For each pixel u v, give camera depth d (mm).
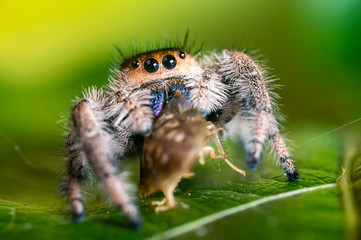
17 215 47
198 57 56
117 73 53
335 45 79
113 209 47
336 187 47
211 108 51
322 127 69
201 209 45
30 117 77
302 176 50
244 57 53
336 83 78
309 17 82
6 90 82
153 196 51
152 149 46
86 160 49
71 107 51
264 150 51
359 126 65
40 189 60
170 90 51
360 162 50
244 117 51
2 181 62
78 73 85
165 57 51
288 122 73
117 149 51
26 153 69
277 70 82
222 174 56
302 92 79
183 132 45
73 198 47
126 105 48
